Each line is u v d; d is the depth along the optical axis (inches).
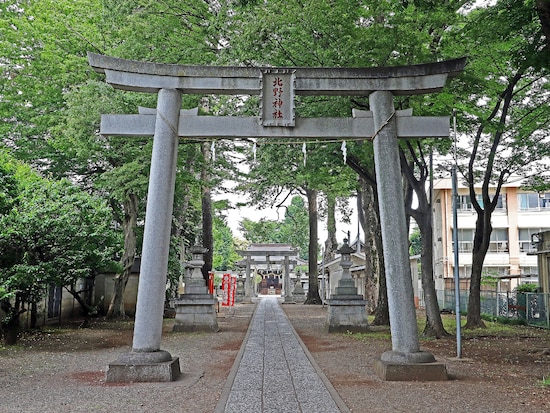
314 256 1515.7
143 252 376.5
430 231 649.6
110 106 624.1
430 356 369.7
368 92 402.6
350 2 481.7
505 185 1398.9
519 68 460.4
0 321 571.2
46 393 315.3
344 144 400.2
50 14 724.7
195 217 1304.1
